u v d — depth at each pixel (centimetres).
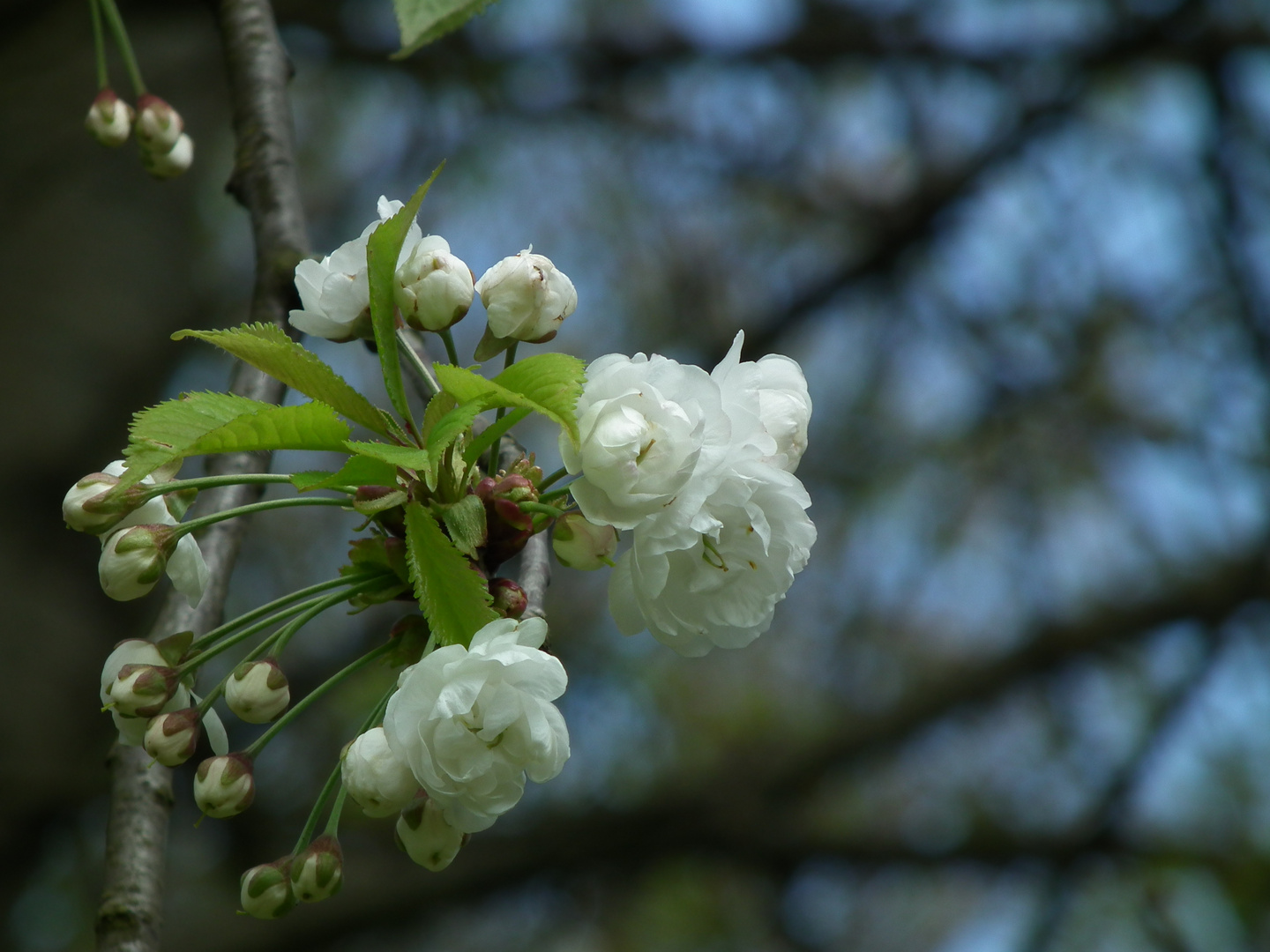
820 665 672
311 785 559
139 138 325
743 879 641
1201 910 581
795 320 696
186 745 176
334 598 183
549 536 222
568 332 684
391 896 542
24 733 500
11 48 518
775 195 718
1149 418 672
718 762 612
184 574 180
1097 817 600
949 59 673
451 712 146
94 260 558
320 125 689
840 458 695
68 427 533
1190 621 614
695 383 163
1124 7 666
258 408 162
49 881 563
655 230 707
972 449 692
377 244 174
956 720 657
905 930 664
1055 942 596
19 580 513
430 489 166
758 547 175
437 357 592
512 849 566
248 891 169
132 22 535
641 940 621
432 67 637
